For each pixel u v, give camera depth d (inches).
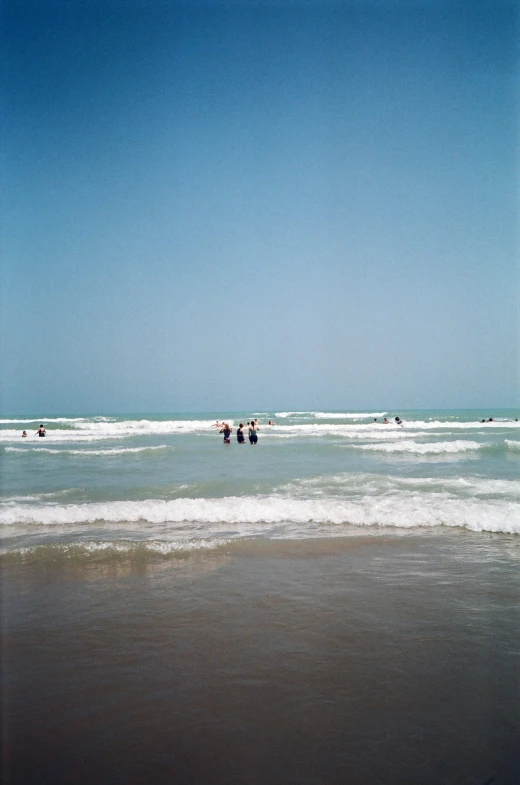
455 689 160.4
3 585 258.4
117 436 1407.5
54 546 309.0
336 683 165.3
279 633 201.6
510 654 182.1
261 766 128.5
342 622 210.2
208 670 175.0
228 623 211.6
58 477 623.8
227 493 480.4
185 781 123.2
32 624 213.9
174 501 420.2
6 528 364.2
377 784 121.5
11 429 1782.7
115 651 189.8
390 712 149.5
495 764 126.9
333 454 868.6
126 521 380.5
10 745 137.0
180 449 981.2
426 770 125.7
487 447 920.9
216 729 143.6
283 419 2316.7
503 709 149.0
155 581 261.7
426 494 458.3
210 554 301.4
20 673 174.9
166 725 145.9
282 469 668.1
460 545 313.3
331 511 383.2
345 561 286.7
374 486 507.8
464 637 195.5
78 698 159.8
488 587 245.4
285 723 145.9
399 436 1282.0
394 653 184.1
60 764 129.6
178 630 206.1
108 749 136.1
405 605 226.2
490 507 381.4
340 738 138.5
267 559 292.0
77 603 235.3
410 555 295.0
